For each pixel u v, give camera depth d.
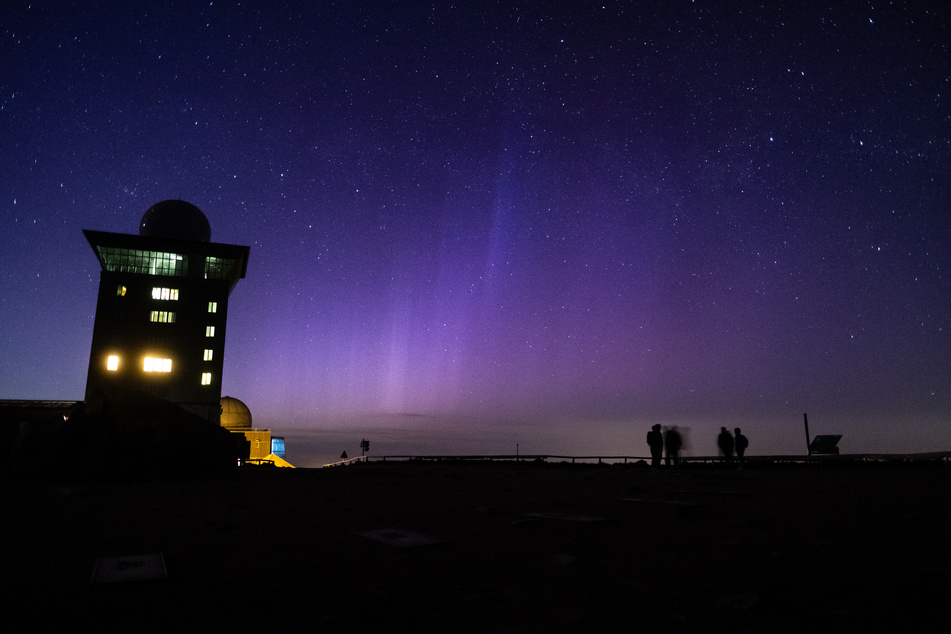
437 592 4.07
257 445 67.31
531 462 31.97
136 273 52.47
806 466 25.75
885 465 26.14
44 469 17.20
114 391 19.41
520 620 3.44
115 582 4.23
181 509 9.30
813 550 5.45
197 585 4.27
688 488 13.20
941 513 8.00
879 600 3.77
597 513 8.46
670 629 3.25
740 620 3.39
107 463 17.50
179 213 56.88
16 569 4.81
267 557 5.30
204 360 52.12
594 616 3.43
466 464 36.00
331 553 5.48
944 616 3.42
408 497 11.36
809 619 3.40
